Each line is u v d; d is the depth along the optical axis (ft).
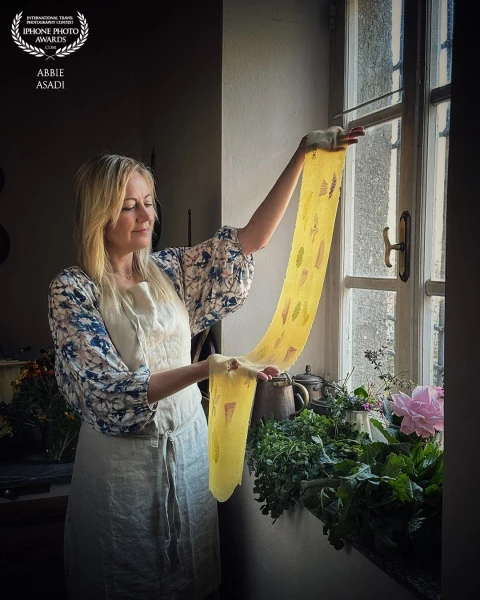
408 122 5.36
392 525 3.83
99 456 5.33
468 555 3.14
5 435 7.68
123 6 12.32
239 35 6.46
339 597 4.47
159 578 5.49
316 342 6.97
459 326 3.18
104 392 4.50
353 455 4.96
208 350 6.93
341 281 6.60
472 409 3.10
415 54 5.24
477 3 2.97
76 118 12.43
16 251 12.42
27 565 7.28
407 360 5.51
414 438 4.46
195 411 5.82
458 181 3.16
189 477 5.63
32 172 12.39
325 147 4.64
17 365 9.34
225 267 5.70
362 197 6.30
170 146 9.37
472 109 3.03
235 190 6.63
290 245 6.85
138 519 5.36
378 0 5.93
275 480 5.15
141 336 5.10
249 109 6.57
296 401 6.42
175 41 8.77
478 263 3.02
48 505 7.08
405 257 5.47
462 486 3.18
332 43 6.70
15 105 12.27
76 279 4.95
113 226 5.11
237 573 6.82
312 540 4.89
